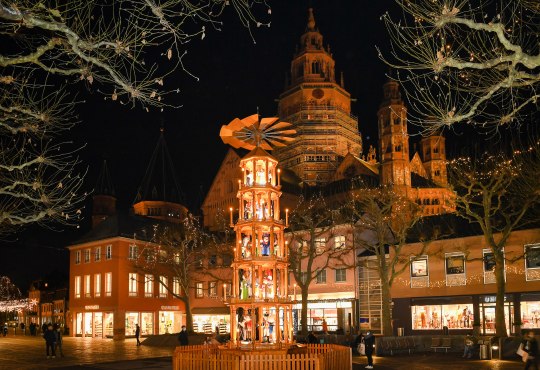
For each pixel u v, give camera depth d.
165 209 98.88
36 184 17.44
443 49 10.63
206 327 61.19
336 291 50.28
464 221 44.97
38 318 88.12
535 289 38.47
